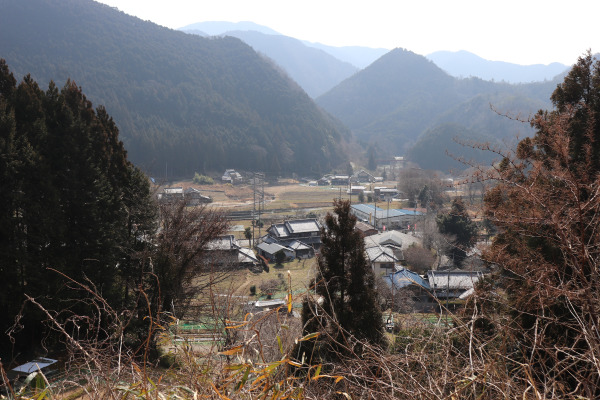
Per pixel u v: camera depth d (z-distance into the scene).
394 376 1.87
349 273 6.36
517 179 4.71
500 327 1.91
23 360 7.64
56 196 9.86
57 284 9.21
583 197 3.39
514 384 1.68
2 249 8.84
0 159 9.01
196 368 1.64
